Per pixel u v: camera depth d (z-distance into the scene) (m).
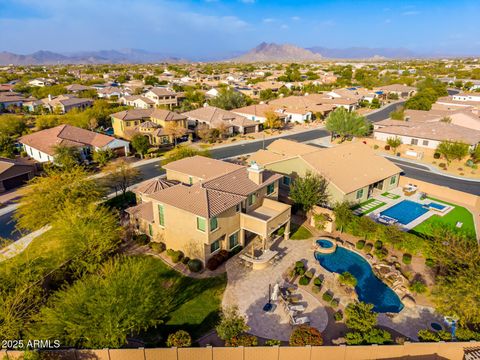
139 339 24.47
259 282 30.69
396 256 34.62
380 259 33.97
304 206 41.91
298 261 33.88
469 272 24.28
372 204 47.69
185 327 25.61
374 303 28.22
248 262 33.00
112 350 21.48
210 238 31.89
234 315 24.16
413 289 28.95
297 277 31.42
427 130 74.06
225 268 32.84
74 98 124.50
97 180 51.12
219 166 44.72
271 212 37.44
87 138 70.69
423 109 108.12
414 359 22.47
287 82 188.12
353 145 55.00
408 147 73.00
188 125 97.75
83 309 22.16
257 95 150.50
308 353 21.91
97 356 21.61
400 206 47.09
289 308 26.77
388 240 35.06
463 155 61.69
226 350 21.64
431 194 51.19
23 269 26.97
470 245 28.19
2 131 83.19
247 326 23.61
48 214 36.47
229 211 33.81
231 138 87.38
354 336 22.86
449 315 24.11
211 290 29.64
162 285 30.39
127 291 22.86
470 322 24.89
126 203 47.62
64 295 23.84
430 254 30.34
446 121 85.25
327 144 81.62
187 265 33.28
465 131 72.38
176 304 28.05
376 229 36.41
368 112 119.81
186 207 32.12
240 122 91.69
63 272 29.91
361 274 32.34
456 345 22.23
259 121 100.25
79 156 64.06
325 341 23.86
